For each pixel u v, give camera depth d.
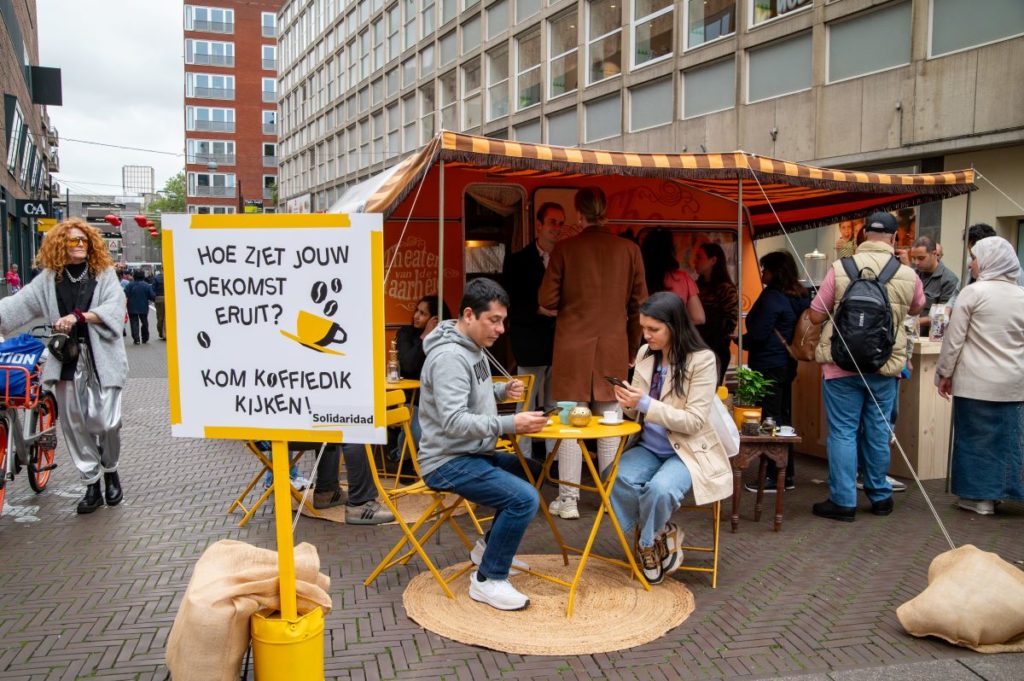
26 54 34.16
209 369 2.69
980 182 11.45
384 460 6.11
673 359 3.99
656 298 4.00
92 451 5.25
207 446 7.46
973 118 11.30
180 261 2.68
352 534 4.85
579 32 19.56
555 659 3.23
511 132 22.92
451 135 4.44
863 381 4.93
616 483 3.91
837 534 4.84
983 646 3.32
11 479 5.22
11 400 5.05
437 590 3.89
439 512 4.32
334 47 39.19
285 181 50.31
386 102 32.69
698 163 5.14
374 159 34.72
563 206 7.40
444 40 27.16
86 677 3.06
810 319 5.19
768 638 3.43
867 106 12.84
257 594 2.62
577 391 5.02
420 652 3.28
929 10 11.91
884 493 5.23
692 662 3.21
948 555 3.66
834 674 3.11
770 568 4.27
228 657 2.56
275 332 2.63
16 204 27.77
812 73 13.76
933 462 6.23
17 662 3.17
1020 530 4.91
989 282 5.12
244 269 2.64
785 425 5.96
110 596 3.84
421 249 7.19
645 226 7.70
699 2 16.14
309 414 2.62
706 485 3.87
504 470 3.99
